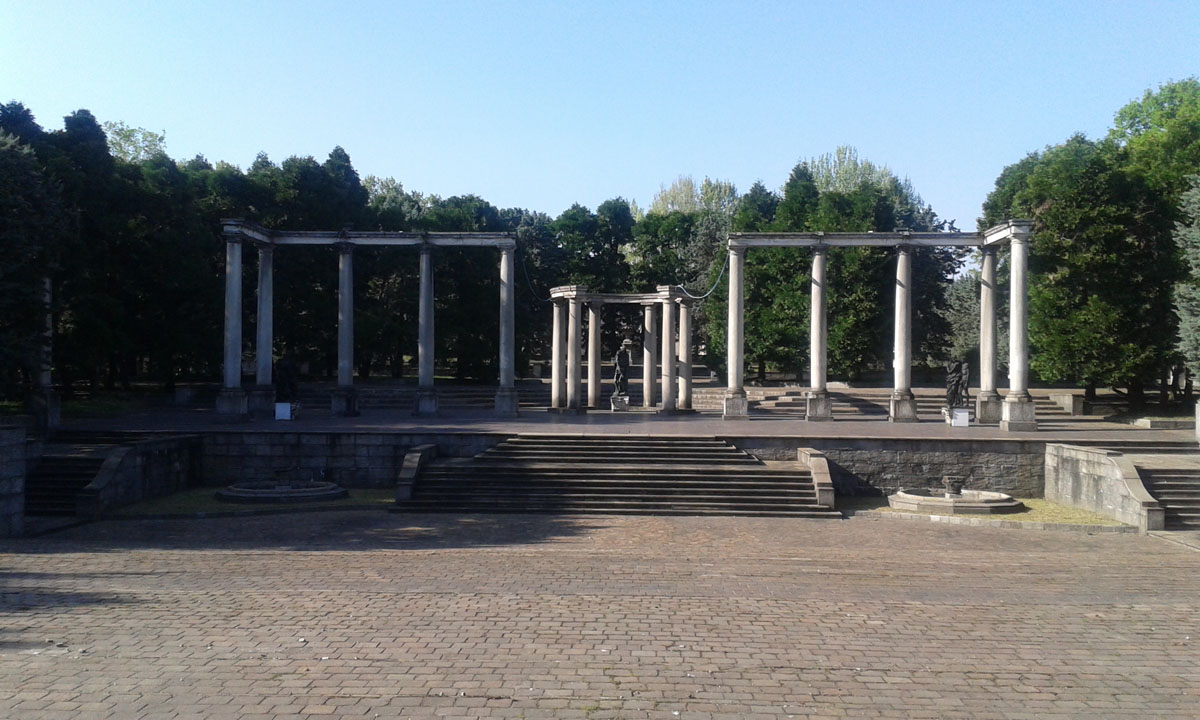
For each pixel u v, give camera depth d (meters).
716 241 70.81
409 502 24.17
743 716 8.76
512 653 10.63
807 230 54.72
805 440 27.61
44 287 28.83
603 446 27.50
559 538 20.03
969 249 56.16
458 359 58.28
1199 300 30.84
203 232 44.88
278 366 37.00
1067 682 9.97
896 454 27.42
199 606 12.84
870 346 51.97
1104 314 39.06
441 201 80.62
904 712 8.98
